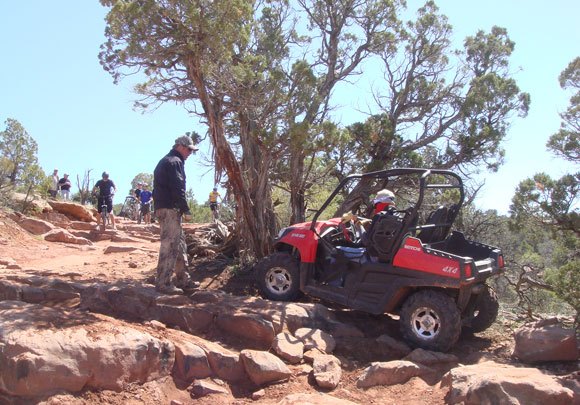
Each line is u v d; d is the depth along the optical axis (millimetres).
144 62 9250
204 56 8961
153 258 12023
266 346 6535
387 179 12617
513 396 4789
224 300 7359
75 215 20125
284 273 8094
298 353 6227
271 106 10242
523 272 8836
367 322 7480
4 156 26875
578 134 8961
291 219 12062
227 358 5848
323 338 6617
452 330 6410
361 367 6312
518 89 13070
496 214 13102
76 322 5680
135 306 6793
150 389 5438
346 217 7766
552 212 8648
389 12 13523
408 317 6645
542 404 4738
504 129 13328
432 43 13867
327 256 7691
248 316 6672
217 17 8602
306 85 11023
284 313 6969
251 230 10000
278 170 12047
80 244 15102
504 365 5758
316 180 12508
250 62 10344
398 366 5906
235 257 10367
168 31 8773
